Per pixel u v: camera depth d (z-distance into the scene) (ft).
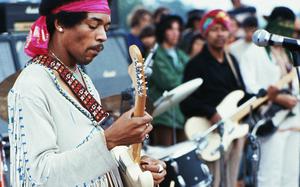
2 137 15.52
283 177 22.13
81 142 9.45
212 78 20.70
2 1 19.04
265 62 21.49
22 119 9.23
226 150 19.75
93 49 9.62
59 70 9.69
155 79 22.81
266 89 21.12
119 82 19.19
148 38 24.84
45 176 9.01
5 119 14.14
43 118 9.25
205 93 20.67
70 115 9.48
